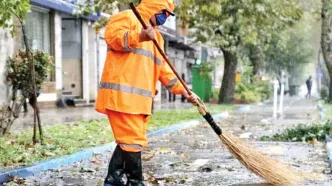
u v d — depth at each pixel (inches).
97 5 751.7
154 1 239.1
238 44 1142.3
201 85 1438.2
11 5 366.0
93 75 1190.3
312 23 1705.2
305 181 280.8
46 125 588.4
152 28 229.6
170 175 310.7
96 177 306.7
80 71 1151.0
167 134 577.0
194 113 852.0
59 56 1032.8
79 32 1141.7
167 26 1603.1
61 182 291.9
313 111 1077.8
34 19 957.8
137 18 232.7
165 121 690.8
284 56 2097.7
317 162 354.9
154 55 245.4
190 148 442.6
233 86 1304.1
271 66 2206.0
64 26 1131.3
